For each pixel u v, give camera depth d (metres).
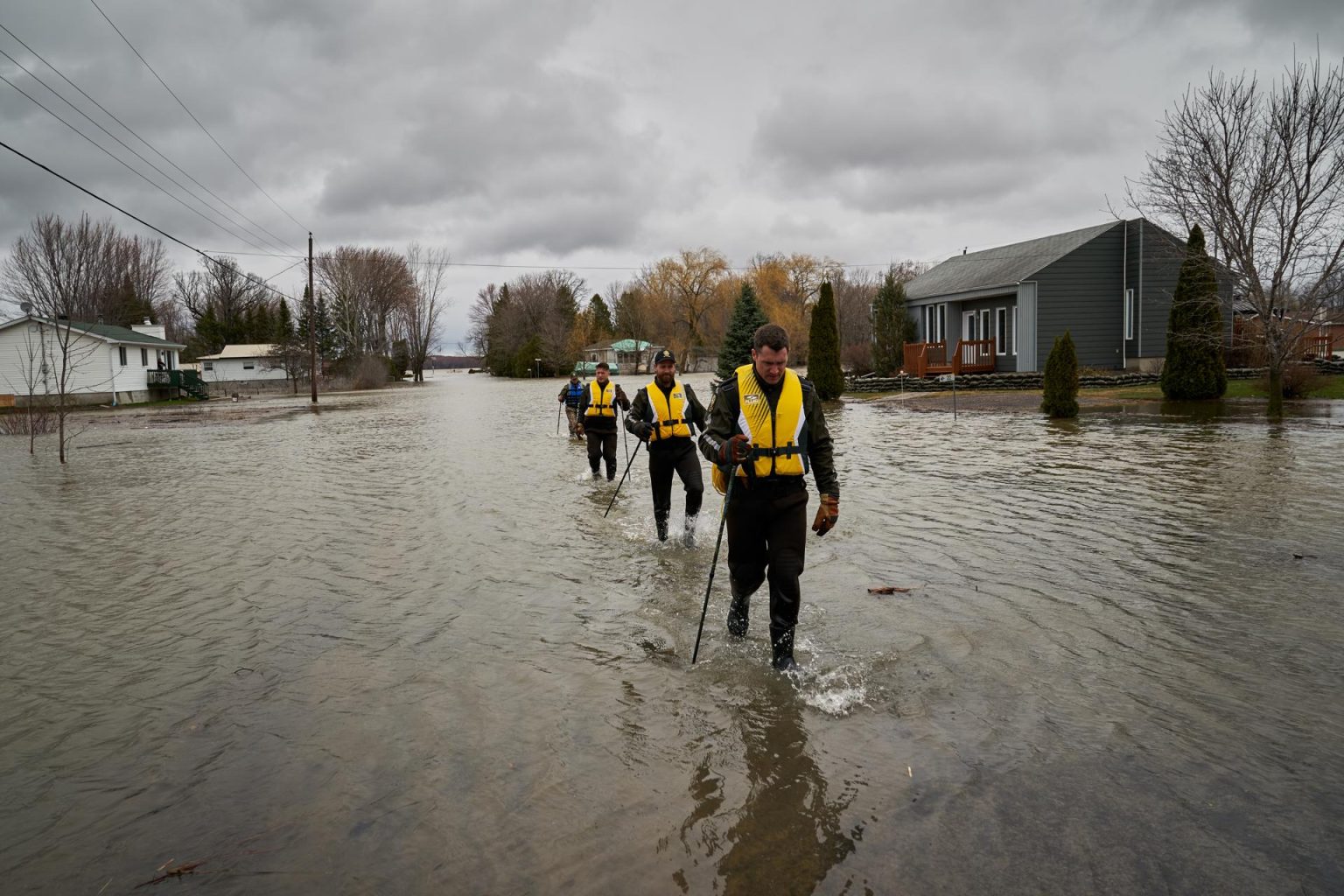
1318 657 4.26
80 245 62.53
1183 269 20.55
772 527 4.50
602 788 3.24
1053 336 27.91
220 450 17.12
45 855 2.87
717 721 3.78
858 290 71.50
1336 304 18.11
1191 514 7.63
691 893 2.62
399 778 3.33
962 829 2.91
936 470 10.80
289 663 4.58
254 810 3.12
